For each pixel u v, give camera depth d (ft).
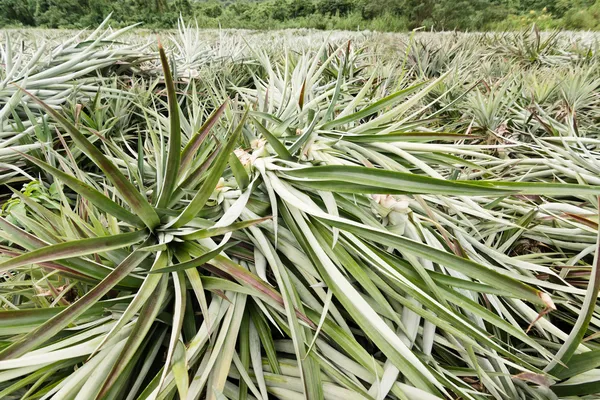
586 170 4.44
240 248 3.01
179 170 2.99
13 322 2.19
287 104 5.51
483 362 2.55
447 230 3.49
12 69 6.40
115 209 2.51
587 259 3.77
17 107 6.01
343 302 2.45
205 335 2.38
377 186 2.70
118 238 2.46
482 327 2.69
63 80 6.76
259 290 2.47
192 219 2.72
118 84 8.18
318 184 2.92
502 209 4.16
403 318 2.62
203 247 2.63
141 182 3.96
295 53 11.59
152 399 1.87
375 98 7.58
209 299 2.88
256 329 2.67
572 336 2.17
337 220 2.63
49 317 2.30
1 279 3.73
